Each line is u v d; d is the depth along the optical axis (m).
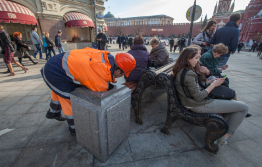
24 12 8.01
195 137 1.85
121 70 1.28
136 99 1.92
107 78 1.18
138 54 2.26
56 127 1.95
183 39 12.22
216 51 2.21
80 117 1.37
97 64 1.13
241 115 1.47
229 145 1.72
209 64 2.34
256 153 1.61
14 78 4.06
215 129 1.40
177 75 1.55
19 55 5.39
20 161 1.41
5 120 2.07
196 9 4.87
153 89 3.58
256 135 1.92
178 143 1.73
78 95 1.28
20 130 1.86
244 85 4.00
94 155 1.50
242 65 7.36
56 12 10.02
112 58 1.27
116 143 1.54
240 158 1.53
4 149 1.55
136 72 2.31
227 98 1.51
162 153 1.57
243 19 33.94
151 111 2.51
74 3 11.23
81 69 1.17
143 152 1.57
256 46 18.55
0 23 8.86
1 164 1.37
